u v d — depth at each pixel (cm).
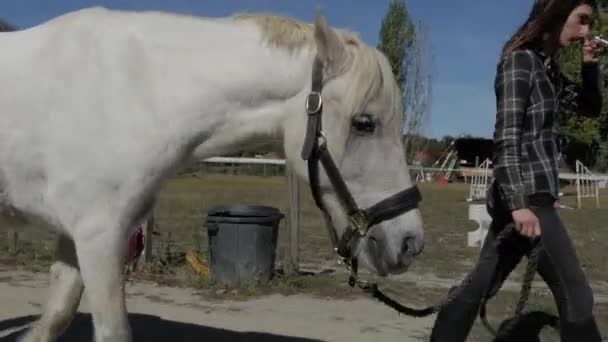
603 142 2608
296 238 689
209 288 625
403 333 490
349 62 279
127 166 273
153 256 741
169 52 285
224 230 630
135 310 540
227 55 288
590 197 2153
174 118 281
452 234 1104
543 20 299
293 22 299
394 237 282
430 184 2748
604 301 606
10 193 293
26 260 747
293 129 289
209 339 460
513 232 321
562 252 306
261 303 577
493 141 308
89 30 282
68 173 273
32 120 277
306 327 500
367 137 282
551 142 310
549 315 485
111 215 275
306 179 290
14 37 295
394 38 1688
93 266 274
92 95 272
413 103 1609
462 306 331
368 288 307
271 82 288
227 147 296
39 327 315
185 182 2100
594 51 327
